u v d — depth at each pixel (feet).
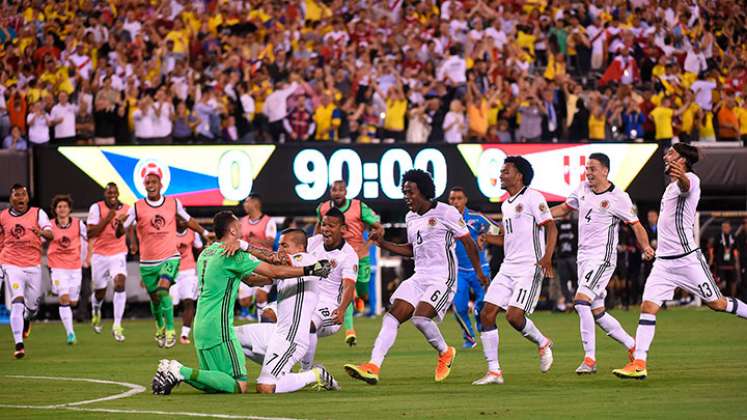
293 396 68.54
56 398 69.31
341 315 78.89
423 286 76.89
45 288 167.94
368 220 111.86
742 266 168.45
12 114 169.78
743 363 88.94
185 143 156.15
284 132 170.40
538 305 177.47
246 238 123.24
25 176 154.71
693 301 181.37
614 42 207.10
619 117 177.78
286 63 187.11
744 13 233.55
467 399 66.64
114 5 205.16
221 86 175.83
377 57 194.18
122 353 108.68
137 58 187.83
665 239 76.64
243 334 73.61
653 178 163.73
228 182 155.53
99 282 131.34
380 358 75.20
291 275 68.33
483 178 159.22
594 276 81.30
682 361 90.94
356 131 171.53
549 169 161.58
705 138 184.55
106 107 168.25
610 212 80.59
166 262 115.65
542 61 207.00
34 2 205.05
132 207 115.14
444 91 176.96
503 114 173.99
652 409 60.49
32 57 191.31
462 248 107.86
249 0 205.16
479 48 194.29
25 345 120.88
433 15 210.38
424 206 77.10
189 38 193.88
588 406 62.34
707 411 59.36
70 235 124.67
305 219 161.38
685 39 215.10
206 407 62.90
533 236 77.97
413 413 60.03
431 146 157.99
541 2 220.02
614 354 98.37
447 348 78.38
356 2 212.43
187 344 122.11
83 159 154.81
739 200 176.04
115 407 63.67
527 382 76.54
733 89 199.62
